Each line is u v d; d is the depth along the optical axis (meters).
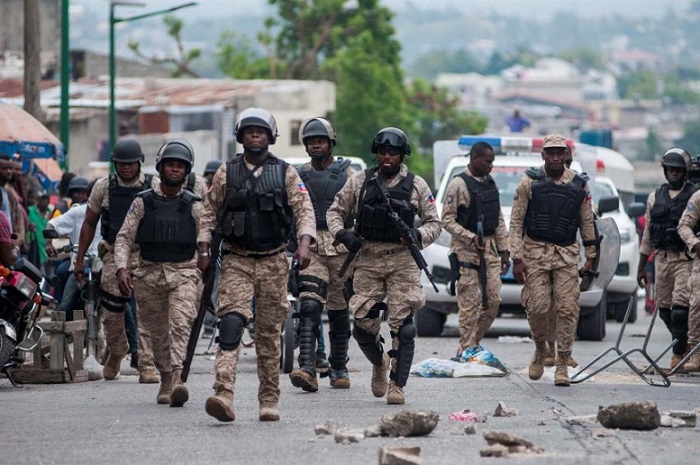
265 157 16.52
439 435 15.62
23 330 20.44
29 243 32.88
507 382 21.36
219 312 16.42
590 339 30.98
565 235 21.05
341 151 120.00
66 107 47.41
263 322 16.64
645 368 23.91
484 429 16.06
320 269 20.27
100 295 21.31
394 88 122.88
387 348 29.52
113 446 15.12
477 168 23.34
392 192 18.22
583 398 19.20
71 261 24.14
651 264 41.41
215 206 16.44
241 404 18.58
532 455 14.25
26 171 42.22
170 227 18.61
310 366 19.95
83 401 19.19
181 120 82.06
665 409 18.20
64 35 47.19
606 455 14.26
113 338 21.48
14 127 36.84
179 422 16.81
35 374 21.78
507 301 30.39
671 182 23.91
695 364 23.27
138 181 20.56
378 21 133.88
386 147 18.14
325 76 122.50
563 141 21.09
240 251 16.41
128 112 79.94
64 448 15.05
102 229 20.72
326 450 14.67
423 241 18.17
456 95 147.50
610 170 49.00
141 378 21.56
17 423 16.94
